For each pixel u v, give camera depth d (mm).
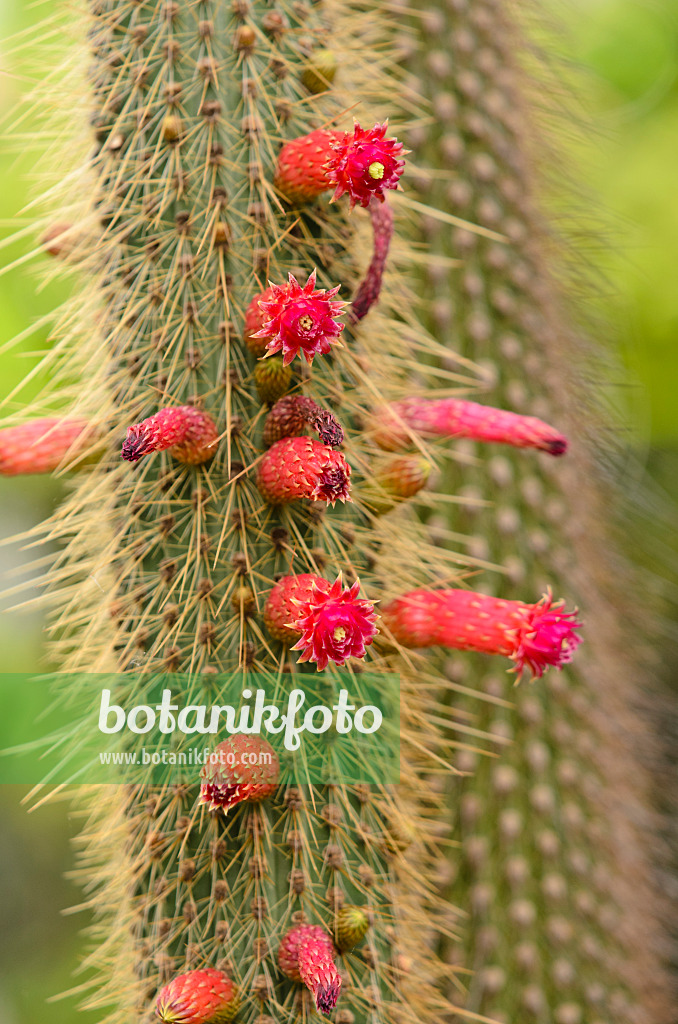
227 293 705
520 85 856
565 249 928
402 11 815
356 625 682
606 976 797
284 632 697
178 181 707
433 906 775
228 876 699
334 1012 701
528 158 851
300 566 706
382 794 718
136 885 713
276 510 704
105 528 724
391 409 721
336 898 701
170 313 706
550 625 706
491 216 820
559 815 798
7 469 708
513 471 812
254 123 708
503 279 821
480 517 808
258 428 705
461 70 825
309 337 682
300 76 716
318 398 710
